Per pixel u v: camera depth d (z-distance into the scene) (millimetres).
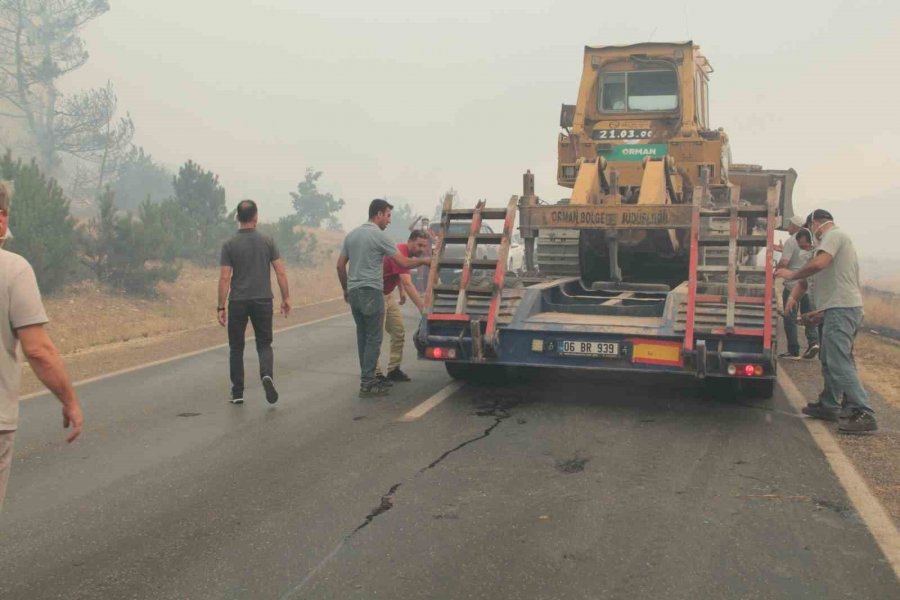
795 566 4199
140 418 7605
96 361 11312
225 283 8023
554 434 6793
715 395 8203
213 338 13609
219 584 4031
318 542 4539
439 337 7820
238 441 6715
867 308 21328
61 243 16531
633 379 9266
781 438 6719
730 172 16609
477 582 4012
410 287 8883
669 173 10289
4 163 17797
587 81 11938
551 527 4723
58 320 15078
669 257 10578
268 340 8148
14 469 5992
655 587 3953
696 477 5660
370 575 4109
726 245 7629
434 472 5781
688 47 11602
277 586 4000
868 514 4949
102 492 5457
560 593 3893
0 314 3252
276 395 7941
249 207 8109
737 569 4160
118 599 3895
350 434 6875
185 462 6133
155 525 4840
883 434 6902
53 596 3936
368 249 8320
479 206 8312
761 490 5395
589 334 7504
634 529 4691
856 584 3994
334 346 12305
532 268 9969
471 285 8016
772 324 7062
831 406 7375
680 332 7234
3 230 3340
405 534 4637
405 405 7969
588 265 10867
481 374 9039
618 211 9148
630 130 11773
